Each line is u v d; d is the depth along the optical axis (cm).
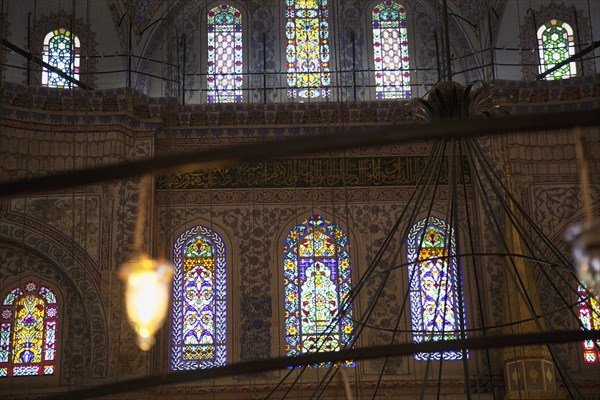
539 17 1900
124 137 1792
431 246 1791
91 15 1855
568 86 1814
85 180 511
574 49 1891
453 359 1723
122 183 1755
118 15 1858
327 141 493
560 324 1725
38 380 1672
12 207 1716
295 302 1758
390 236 1078
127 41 1873
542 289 1738
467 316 1744
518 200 1778
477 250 1761
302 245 1791
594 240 520
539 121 488
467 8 1939
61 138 1762
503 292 1694
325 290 1767
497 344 633
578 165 1794
